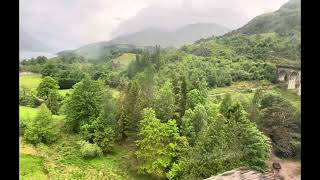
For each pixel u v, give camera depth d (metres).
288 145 11.31
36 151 23.84
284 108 15.28
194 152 19.52
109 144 25.64
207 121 23.67
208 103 27.05
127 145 25.97
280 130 13.74
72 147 25.12
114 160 25.08
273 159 11.80
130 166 24.45
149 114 25.05
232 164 16.56
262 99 20.94
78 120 27.28
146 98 27.22
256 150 16.08
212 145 18.81
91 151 24.80
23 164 22.00
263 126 17.14
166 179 23.50
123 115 26.48
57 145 25.08
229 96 24.31
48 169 22.73
